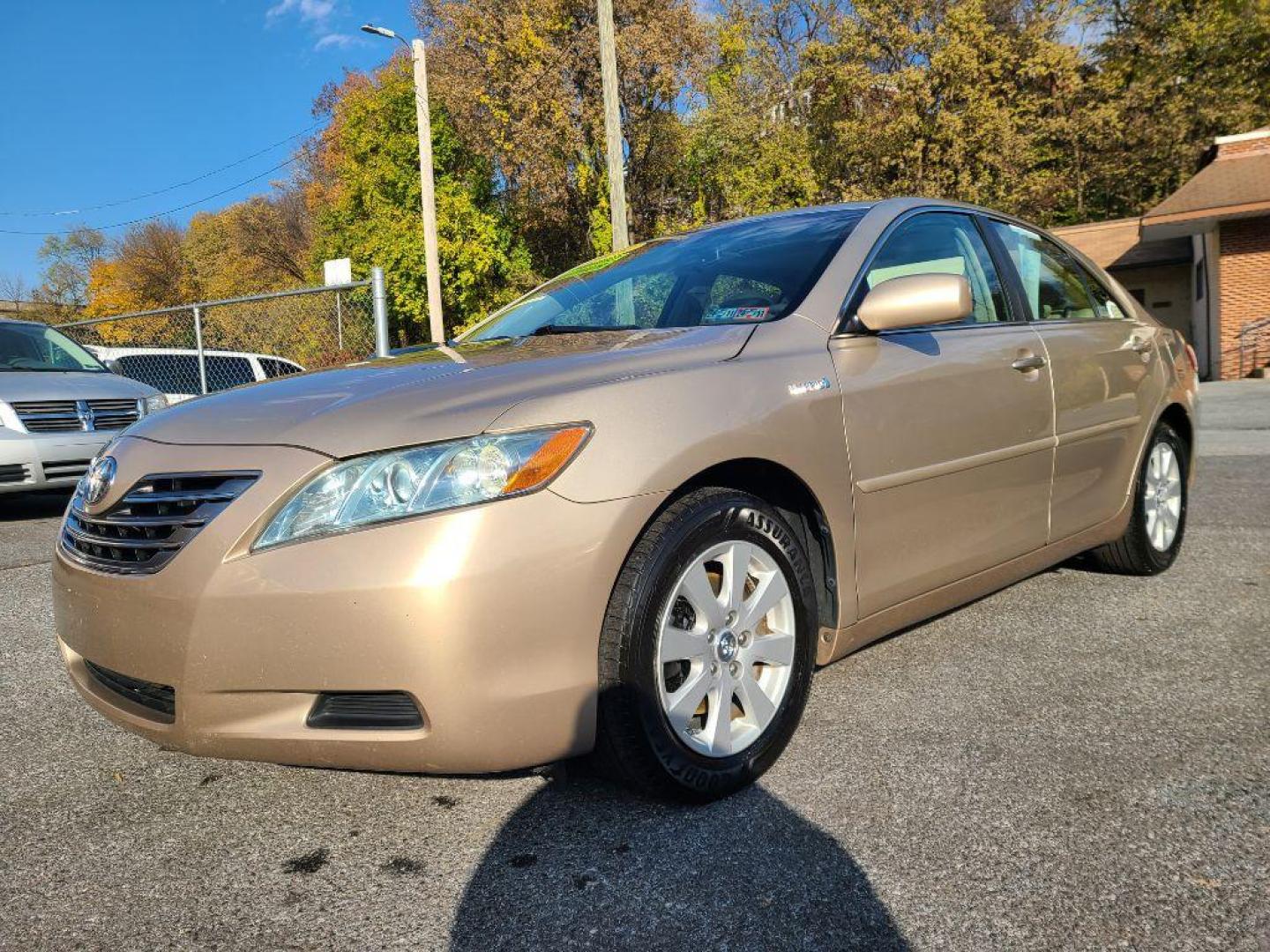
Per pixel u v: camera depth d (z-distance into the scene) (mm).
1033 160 25594
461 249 23125
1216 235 18016
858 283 2695
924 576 2684
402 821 2119
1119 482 3604
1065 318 3473
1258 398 13016
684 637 2057
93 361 8172
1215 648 3037
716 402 2146
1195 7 27234
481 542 1798
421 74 17594
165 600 1894
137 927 1743
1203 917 1631
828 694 2756
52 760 2557
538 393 1988
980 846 1888
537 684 1854
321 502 1852
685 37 22047
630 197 24297
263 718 1874
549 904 1755
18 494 6902
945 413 2707
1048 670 2893
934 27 26188
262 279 42438
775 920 1672
